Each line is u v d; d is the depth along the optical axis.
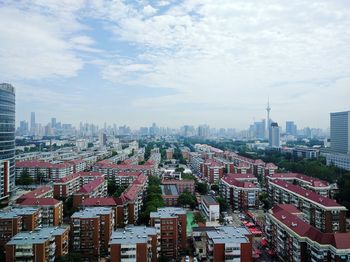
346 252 187.38
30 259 197.12
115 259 198.50
